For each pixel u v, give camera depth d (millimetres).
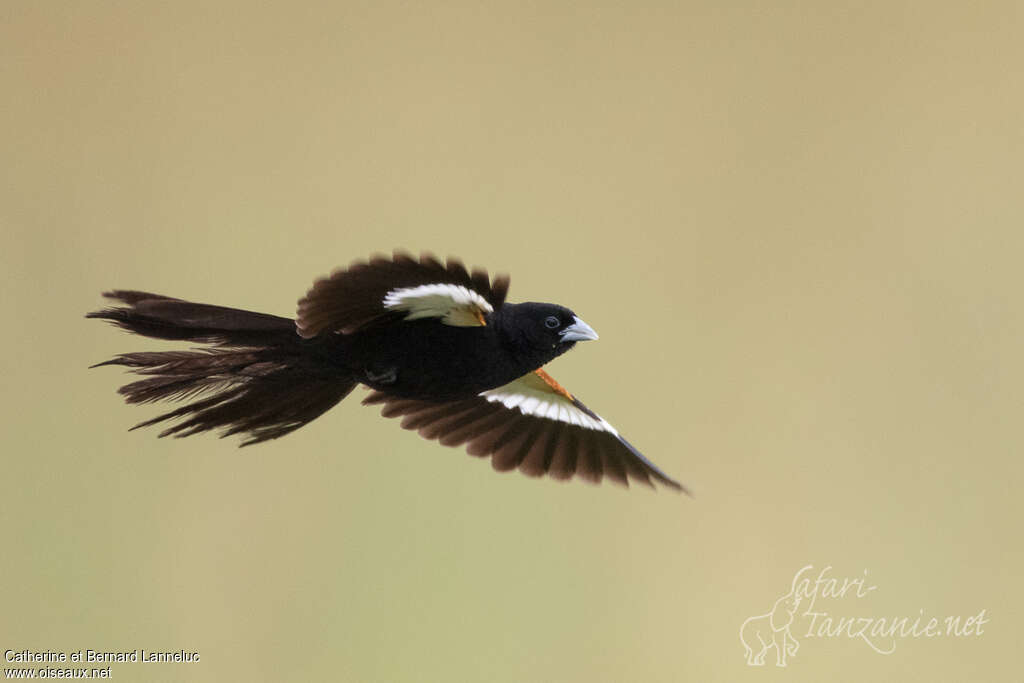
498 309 8906
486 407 12492
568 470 12539
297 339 9359
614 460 12523
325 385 9812
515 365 10211
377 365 9617
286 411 9898
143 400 9320
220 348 9281
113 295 8906
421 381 9859
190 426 9586
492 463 12430
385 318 9320
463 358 9750
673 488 12023
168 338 9055
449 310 9242
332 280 8562
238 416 9734
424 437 12344
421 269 8477
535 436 12586
